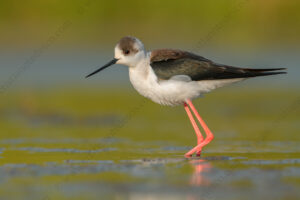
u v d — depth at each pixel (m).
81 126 13.66
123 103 16.69
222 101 17.53
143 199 6.69
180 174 8.00
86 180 7.66
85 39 24.06
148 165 8.76
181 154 10.04
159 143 11.40
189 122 14.41
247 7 24.33
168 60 10.52
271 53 22.98
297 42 23.59
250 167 8.50
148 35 24.19
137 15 24.53
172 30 24.19
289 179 7.63
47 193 7.00
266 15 24.45
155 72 10.46
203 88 10.67
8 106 16.19
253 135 12.26
